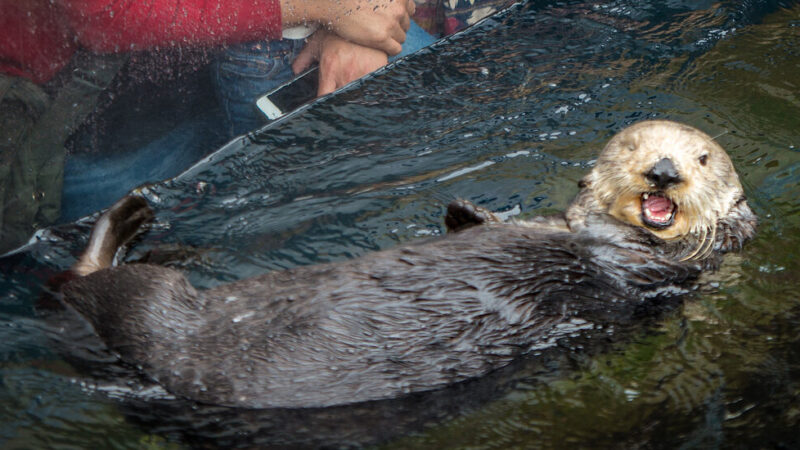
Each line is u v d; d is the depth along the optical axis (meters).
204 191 3.90
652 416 2.54
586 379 2.67
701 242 3.18
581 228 3.10
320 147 4.20
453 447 2.44
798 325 2.88
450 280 2.70
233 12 4.79
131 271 2.87
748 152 3.95
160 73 4.70
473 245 2.82
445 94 4.59
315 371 2.50
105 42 4.47
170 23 4.62
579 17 5.33
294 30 5.20
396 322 2.60
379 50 5.29
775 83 4.46
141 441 2.47
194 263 3.46
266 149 4.17
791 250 3.28
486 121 4.33
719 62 4.69
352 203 3.79
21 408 2.58
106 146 4.51
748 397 2.59
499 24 5.32
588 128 4.21
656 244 3.12
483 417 2.52
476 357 2.64
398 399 2.52
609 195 3.24
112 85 4.55
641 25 5.18
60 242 3.62
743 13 5.19
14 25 4.17
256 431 2.45
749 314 2.95
